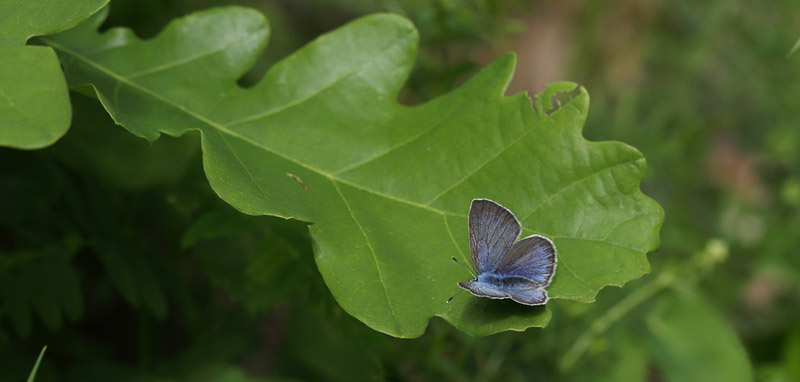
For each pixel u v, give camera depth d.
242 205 0.42
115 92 0.45
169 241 0.52
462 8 0.52
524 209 0.44
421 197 0.44
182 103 0.45
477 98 0.45
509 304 0.42
